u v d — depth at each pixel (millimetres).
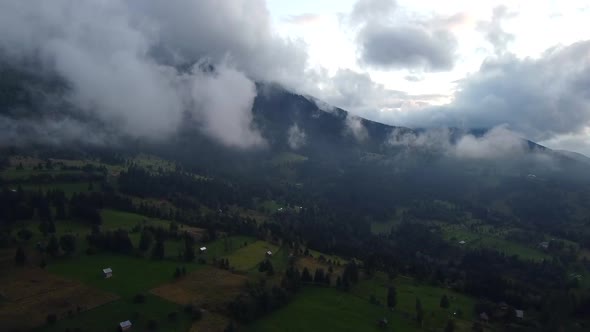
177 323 122750
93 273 150000
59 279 141250
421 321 144500
